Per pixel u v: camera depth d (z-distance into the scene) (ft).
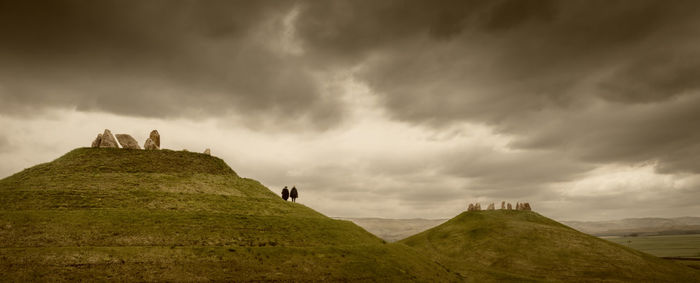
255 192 198.39
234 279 104.53
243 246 125.29
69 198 139.23
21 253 96.99
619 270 214.69
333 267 125.29
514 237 274.36
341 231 165.07
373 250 149.69
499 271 213.87
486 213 349.61
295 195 230.48
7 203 128.57
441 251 276.82
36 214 119.96
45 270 91.97
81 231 114.11
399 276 133.49
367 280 123.24
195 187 177.37
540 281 193.47
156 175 182.70
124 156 199.72
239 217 149.89
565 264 223.30
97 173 171.94
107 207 136.46
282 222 155.53
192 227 130.93
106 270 96.68
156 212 138.10
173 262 106.42
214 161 229.25
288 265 119.03
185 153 226.79
